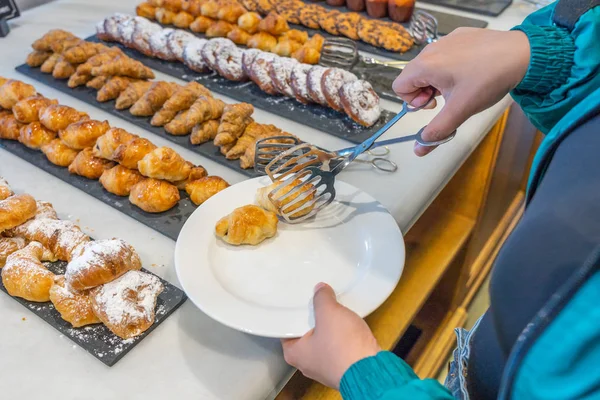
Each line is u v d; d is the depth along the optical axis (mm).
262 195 844
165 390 662
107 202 966
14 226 834
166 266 838
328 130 1146
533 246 501
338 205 868
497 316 541
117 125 1197
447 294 1597
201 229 808
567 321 451
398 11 1569
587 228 467
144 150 946
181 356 699
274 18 1409
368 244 795
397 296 1294
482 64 628
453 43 664
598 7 606
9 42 1562
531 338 473
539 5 1714
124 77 1290
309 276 758
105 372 683
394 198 964
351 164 1048
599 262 438
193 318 748
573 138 529
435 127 669
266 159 968
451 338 1570
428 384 493
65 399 653
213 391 661
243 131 1099
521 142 1752
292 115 1198
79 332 722
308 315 667
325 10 1596
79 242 812
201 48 1355
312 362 596
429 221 1523
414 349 1446
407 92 712
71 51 1318
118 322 699
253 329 644
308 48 1356
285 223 845
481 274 1798
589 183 484
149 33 1445
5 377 679
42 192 1002
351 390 526
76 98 1293
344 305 687
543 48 615
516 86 667
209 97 1131
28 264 764
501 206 1847
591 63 595
